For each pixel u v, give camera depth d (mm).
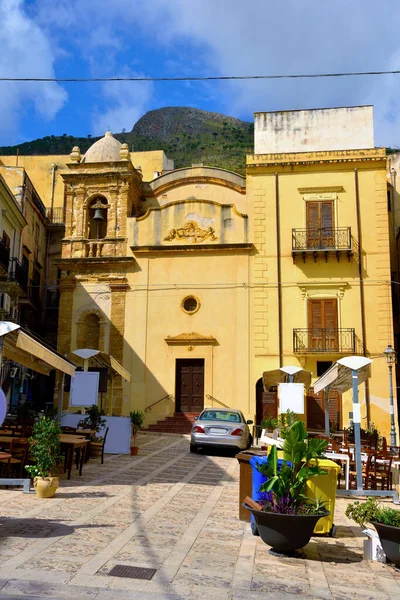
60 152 109500
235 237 27922
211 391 26594
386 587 6062
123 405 27047
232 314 27156
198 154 141625
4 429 12750
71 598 5191
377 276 26500
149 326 27688
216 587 5723
